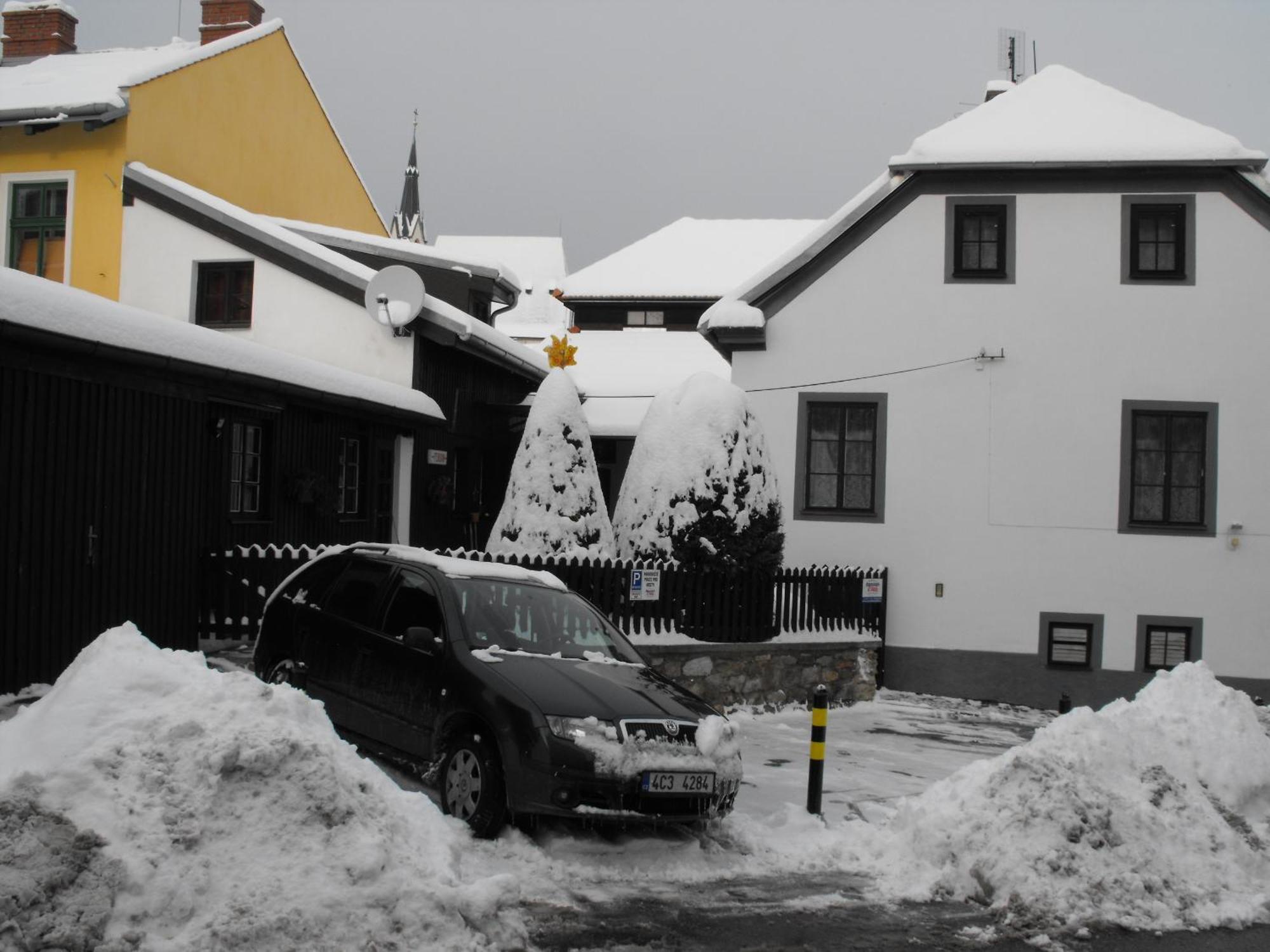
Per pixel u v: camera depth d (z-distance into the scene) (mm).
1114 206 16875
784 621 14516
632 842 7340
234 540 13031
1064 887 6570
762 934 5996
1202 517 16672
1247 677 16453
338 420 15594
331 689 8320
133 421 10617
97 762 5371
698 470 13773
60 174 18969
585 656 8219
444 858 5902
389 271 17406
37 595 9445
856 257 17203
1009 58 22562
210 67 20781
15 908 4672
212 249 18406
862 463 17172
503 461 22672
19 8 23188
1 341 9008
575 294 34844
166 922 4875
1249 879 7008
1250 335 16656
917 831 7383
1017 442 16875
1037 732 7906
